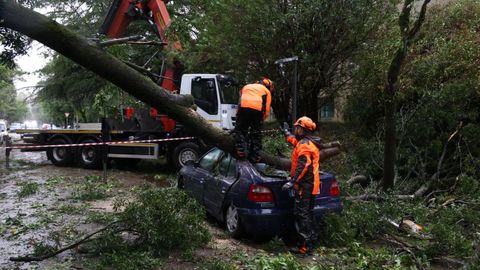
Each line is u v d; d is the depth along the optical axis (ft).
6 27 12.78
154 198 17.58
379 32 35.40
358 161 31.53
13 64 14.43
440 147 28.68
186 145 39.06
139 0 38.91
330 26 34.35
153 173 42.37
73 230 20.44
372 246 18.99
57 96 70.74
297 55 35.19
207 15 38.47
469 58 29.37
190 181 24.90
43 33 12.85
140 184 34.99
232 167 21.15
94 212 24.20
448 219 20.53
